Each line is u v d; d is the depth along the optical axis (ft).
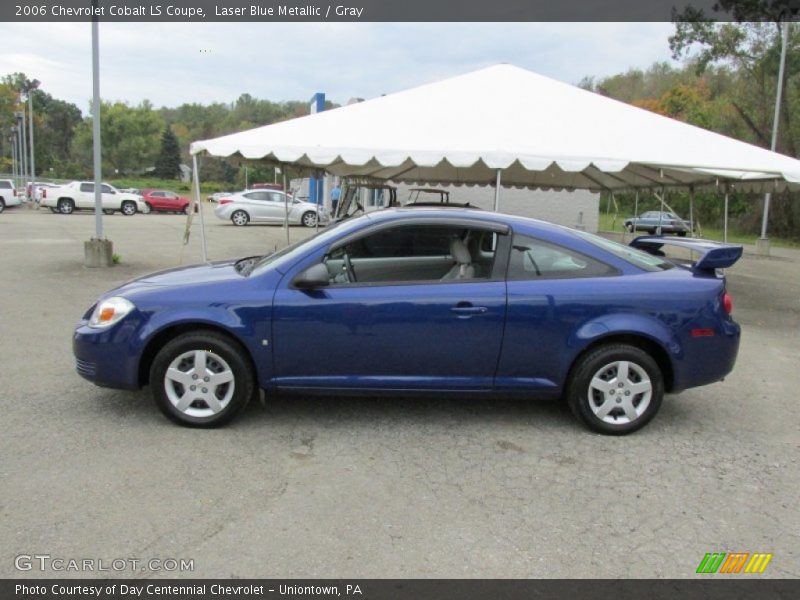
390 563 9.32
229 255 47.73
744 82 117.39
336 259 14.47
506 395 14.42
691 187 45.68
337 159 27.99
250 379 14.02
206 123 344.28
